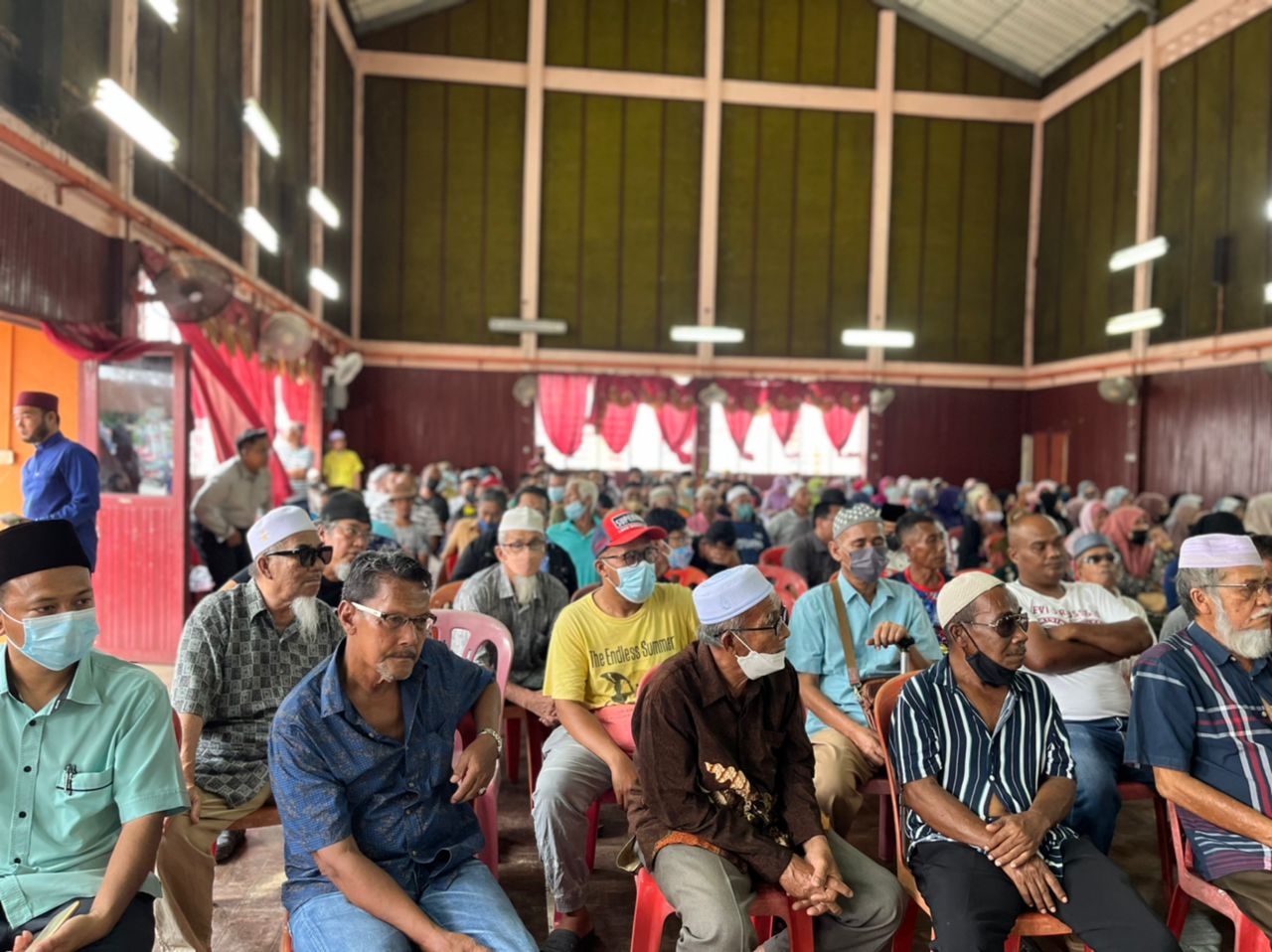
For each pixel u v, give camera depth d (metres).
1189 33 13.05
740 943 2.15
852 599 3.37
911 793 2.39
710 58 16.14
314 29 12.72
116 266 6.41
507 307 16.28
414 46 15.86
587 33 16.08
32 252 5.29
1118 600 3.39
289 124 11.48
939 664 2.50
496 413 16.39
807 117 16.50
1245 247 11.90
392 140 15.95
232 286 6.63
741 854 2.28
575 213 16.27
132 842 1.88
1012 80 16.84
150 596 6.19
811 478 14.93
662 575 4.54
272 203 10.73
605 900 3.10
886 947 2.37
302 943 2.01
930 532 3.87
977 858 2.32
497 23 15.96
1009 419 17.14
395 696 2.12
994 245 17.00
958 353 17.02
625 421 16.45
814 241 16.62
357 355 13.93
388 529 6.04
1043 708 2.44
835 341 16.73
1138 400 13.93
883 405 16.19
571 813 2.80
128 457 6.22
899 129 16.67
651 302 16.45
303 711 2.02
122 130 6.24
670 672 2.37
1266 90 11.57
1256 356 11.66
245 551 6.81
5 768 1.89
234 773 2.68
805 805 2.36
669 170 16.34
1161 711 2.43
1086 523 6.61
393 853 2.09
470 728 2.73
